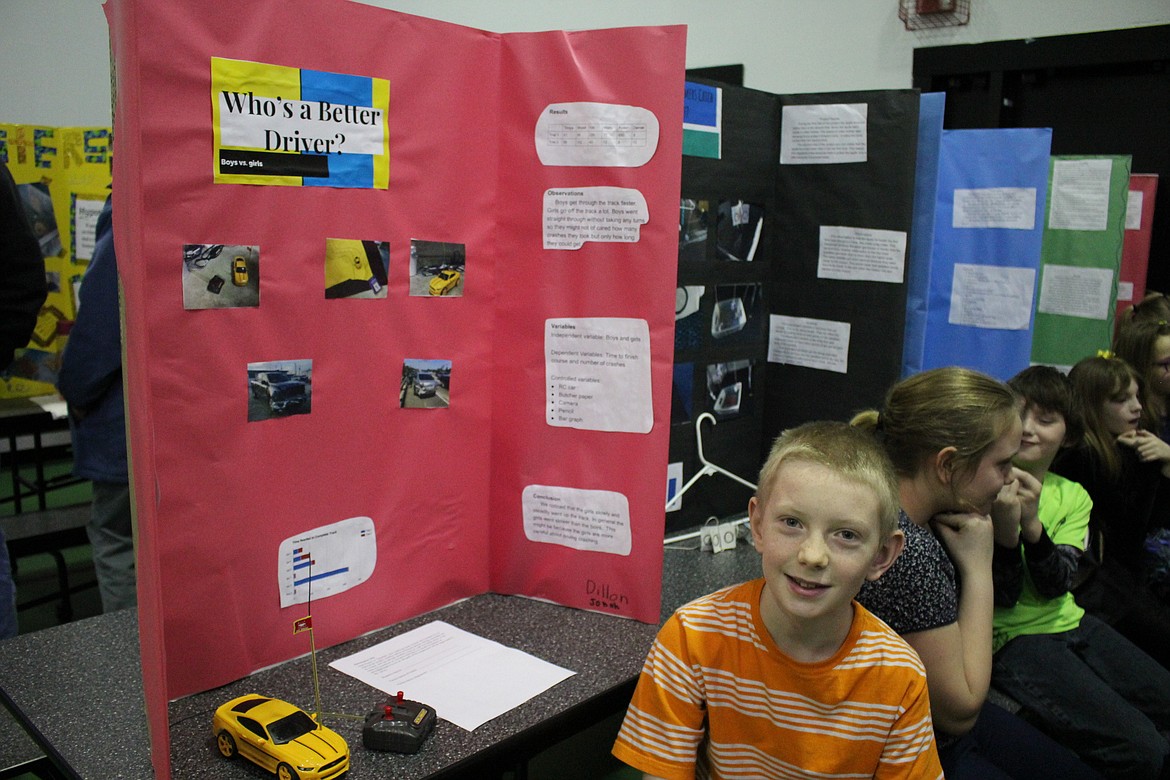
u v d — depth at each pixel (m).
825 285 2.22
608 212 1.50
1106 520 2.42
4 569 1.90
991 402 1.35
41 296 2.05
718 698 1.16
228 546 1.28
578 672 1.37
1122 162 3.03
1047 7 3.63
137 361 1.00
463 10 5.07
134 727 1.18
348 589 1.46
